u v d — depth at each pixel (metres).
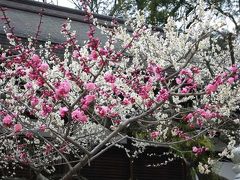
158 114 5.60
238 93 6.02
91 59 4.34
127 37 5.58
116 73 5.45
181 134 5.85
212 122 6.06
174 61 5.10
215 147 8.42
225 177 8.60
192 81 4.64
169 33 6.00
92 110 5.23
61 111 3.67
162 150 8.95
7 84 5.51
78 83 4.05
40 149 5.91
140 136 6.86
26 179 7.06
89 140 6.27
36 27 11.05
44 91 4.37
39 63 3.53
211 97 6.10
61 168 7.35
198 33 5.68
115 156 8.70
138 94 4.69
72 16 13.74
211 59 7.41
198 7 5.65
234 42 8.19
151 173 8.90
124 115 5.37
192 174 8.25
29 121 5.61
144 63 6.16
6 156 5.79
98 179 8.48
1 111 4.47
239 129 7.32
